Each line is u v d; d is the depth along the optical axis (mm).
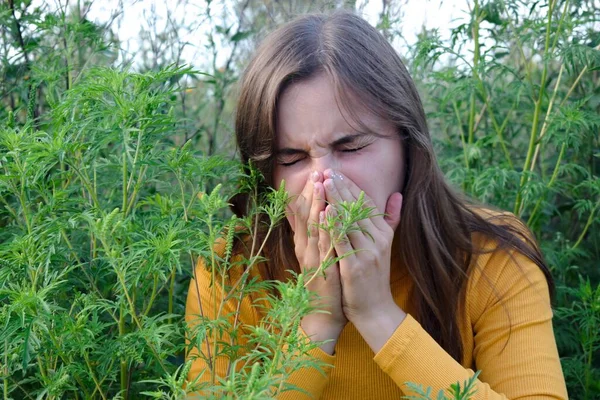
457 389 1156
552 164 3432
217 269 1629
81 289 1794
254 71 1655
